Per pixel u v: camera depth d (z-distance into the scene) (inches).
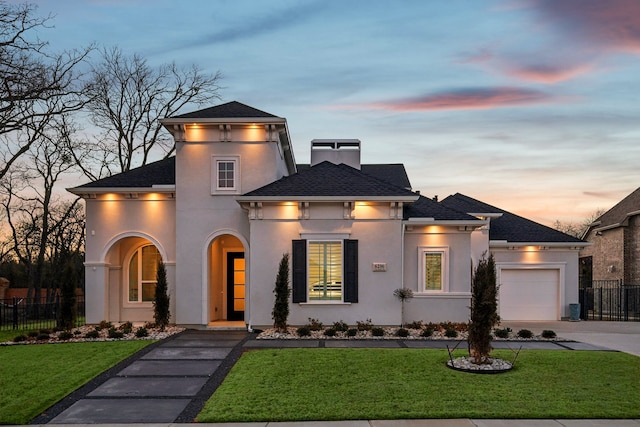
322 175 652.7
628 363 427.2
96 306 660.1
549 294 858.1
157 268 655.8
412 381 365.7
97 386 368.5
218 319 699.4
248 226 649.0
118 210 668.7
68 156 1144.2
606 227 1176.8
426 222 645.3
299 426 282.8
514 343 529.3
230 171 653.9
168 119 638.5
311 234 610.5
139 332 558.9
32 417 301.1
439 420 292.2
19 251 1328.7
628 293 1068.5
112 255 681.0
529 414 298.7
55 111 916.6
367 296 608.7
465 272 654.5
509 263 855.7
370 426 282.4
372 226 614.2
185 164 653.3
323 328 594.2
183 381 380.2
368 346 497.0
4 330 675.4
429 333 555.2
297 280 607.2
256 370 396.8
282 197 600.4
